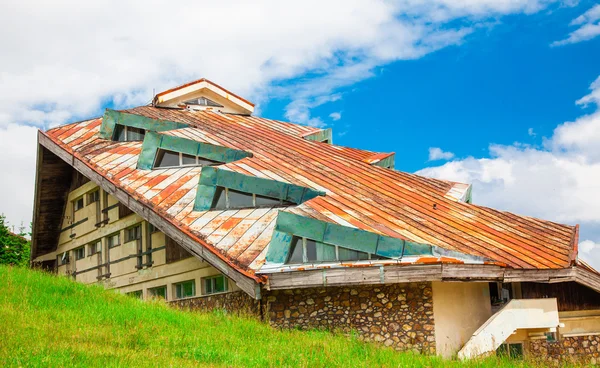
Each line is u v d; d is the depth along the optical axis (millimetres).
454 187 32562
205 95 44688
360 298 22531
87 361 13180
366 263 22141
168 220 27016
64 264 40125
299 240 23500
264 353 16156
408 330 22047
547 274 23188
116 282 34031
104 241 35562
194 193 28906
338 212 25469
